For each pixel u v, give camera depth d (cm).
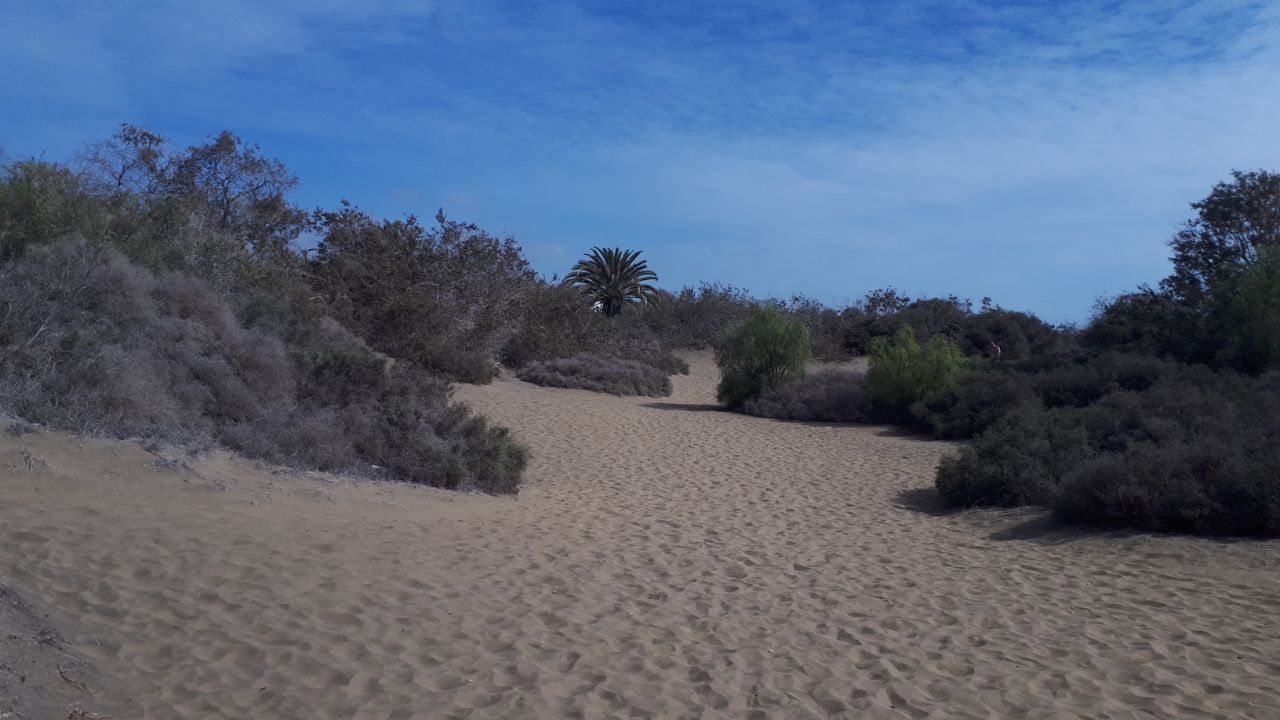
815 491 1288
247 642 539
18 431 806
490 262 2809
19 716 405
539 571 759
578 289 3694
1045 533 971
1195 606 690
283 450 1009
